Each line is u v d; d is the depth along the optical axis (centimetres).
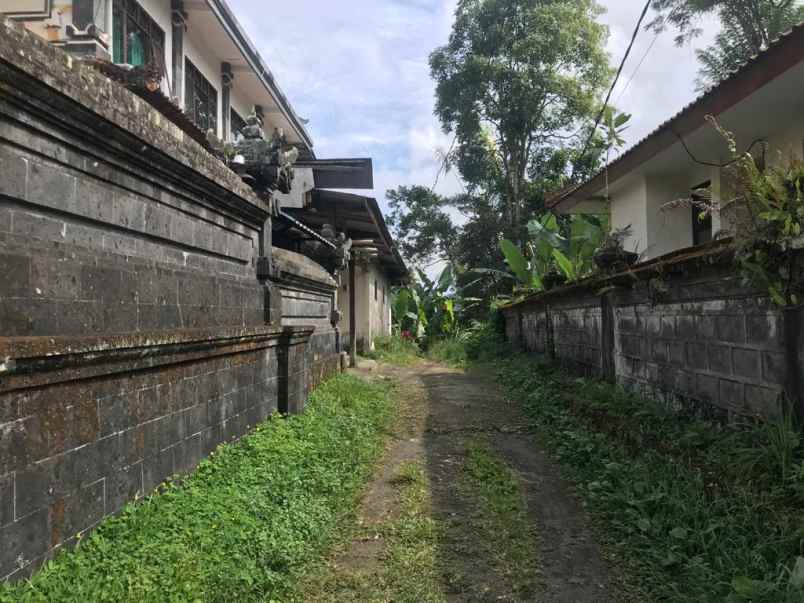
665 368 588
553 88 2186
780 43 527
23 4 634
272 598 312
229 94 1088
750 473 358
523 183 2394
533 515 443
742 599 276
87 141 333
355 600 323
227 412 508
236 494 399
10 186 277
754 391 431
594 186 1052
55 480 283
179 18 869
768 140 739
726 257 434
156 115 416
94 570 278
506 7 2247
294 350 676
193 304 473
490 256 2372
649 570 339
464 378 1209
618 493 435
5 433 251
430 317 2312
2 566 247
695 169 927
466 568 359
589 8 2259
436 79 2422
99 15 638
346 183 1332
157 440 386
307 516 409
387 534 410
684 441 447
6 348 241
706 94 648
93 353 304
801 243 356
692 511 366
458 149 2411
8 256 272
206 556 314
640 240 987
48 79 288
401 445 664
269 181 646
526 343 1409
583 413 659
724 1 1277
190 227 476
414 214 2797
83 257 331
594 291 793
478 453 602
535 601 321
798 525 307
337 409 768
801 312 374
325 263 1144
